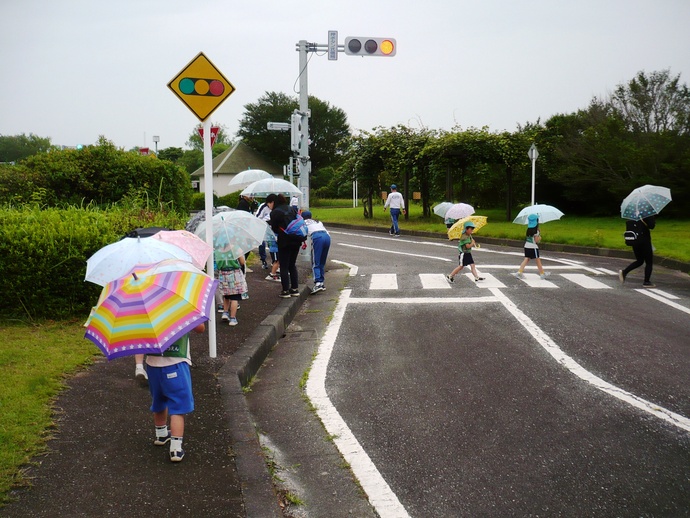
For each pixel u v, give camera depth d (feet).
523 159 87.40
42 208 44.86
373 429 18.28
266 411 20.15
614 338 27.66
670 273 46.75
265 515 13.00
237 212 29.07
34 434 15.61
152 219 40.11
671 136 82.94
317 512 13.85
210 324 23.53
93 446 15.52
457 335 28.84
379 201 159.22
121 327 13.37
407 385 22.09
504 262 52.90
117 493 13.39
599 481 14.80
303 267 50.08
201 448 15.90
